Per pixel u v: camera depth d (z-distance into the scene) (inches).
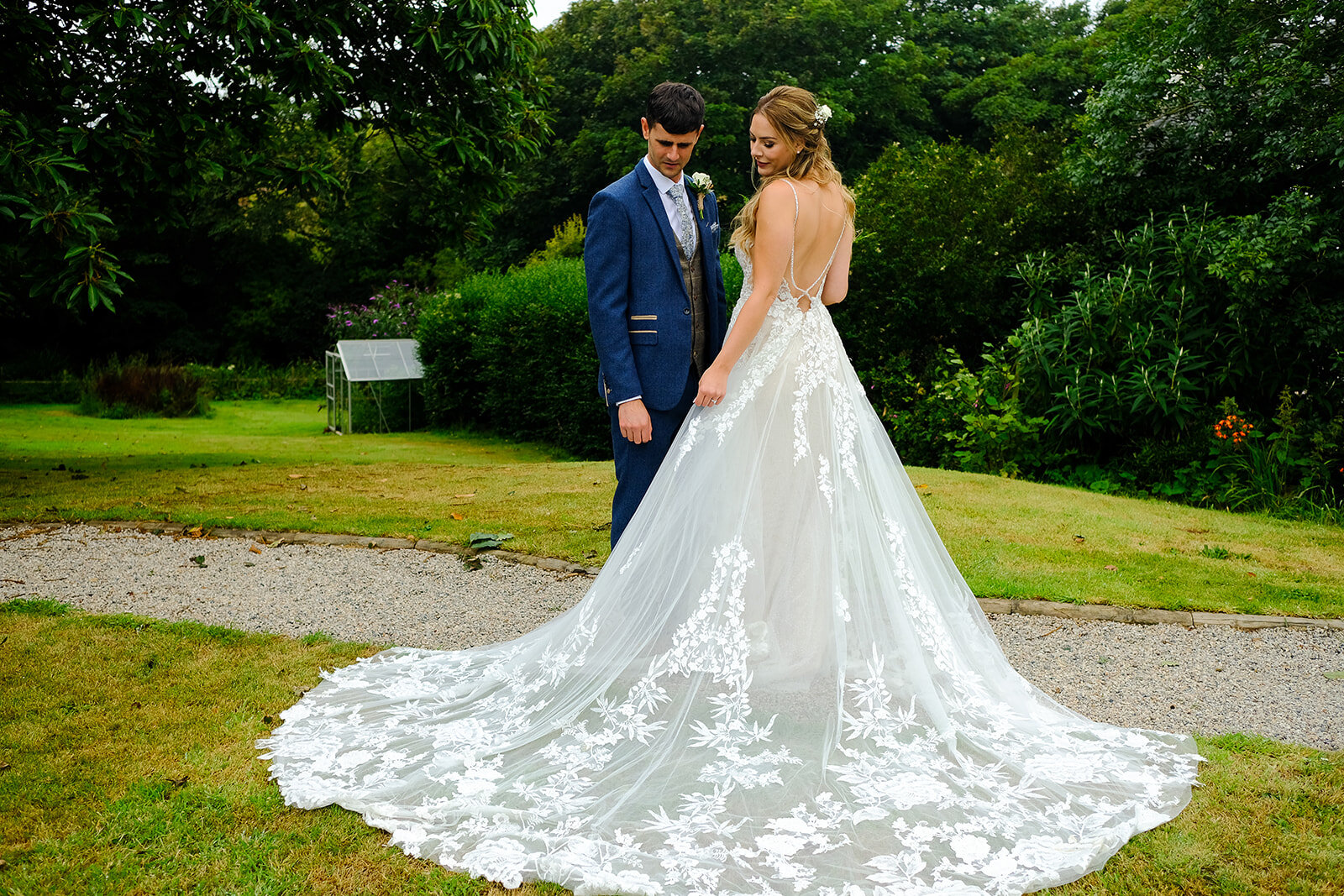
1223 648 135.8
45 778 89.1
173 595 153.6
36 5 249.3
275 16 260.2
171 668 118.3
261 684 113.3
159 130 260.8
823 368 104.0
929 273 373.4
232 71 261.7
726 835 79.4
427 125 324.8
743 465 100.6
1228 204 326.0
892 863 75.6
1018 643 136.9
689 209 121.6
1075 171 346.0
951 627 104.0
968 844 78.0
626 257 117.2
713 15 925.2
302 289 1055.0
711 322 124.2
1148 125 337.7
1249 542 203.3
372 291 1043.9
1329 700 116.0
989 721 96.7
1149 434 306.7
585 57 995.9
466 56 281.0
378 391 578.6
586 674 101.0
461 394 554.9
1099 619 148.3
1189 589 162.7
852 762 88.8
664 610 99.7
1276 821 83.6
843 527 98.4
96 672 116.4
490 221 357.1
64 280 226.8
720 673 95.1
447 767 90.4
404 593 156.7
